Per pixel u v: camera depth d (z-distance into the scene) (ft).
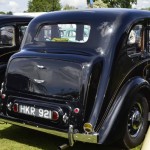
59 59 13.37
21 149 14.90
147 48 15.56
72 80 13.01
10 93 14.65
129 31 14.25
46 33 15.61
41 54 14.01
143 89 14.64
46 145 15.40
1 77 17.52
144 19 15.25
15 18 20.22
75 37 14.71
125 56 14.01
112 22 14.07
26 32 16.19
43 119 13.65
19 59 14.40
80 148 14.88
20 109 14.29
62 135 13.11
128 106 13.50
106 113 13.10
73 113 12.94
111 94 13.25
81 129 12.80
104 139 12.69
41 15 16.26
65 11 15.85
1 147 15.11
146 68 15.42
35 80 13.88
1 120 14.88
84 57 13.23
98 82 13.07
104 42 13.80
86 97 12.76
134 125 14.49
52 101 13.44
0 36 19.34
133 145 14.53
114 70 13.42
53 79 13.44
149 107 15.49
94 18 14.46
